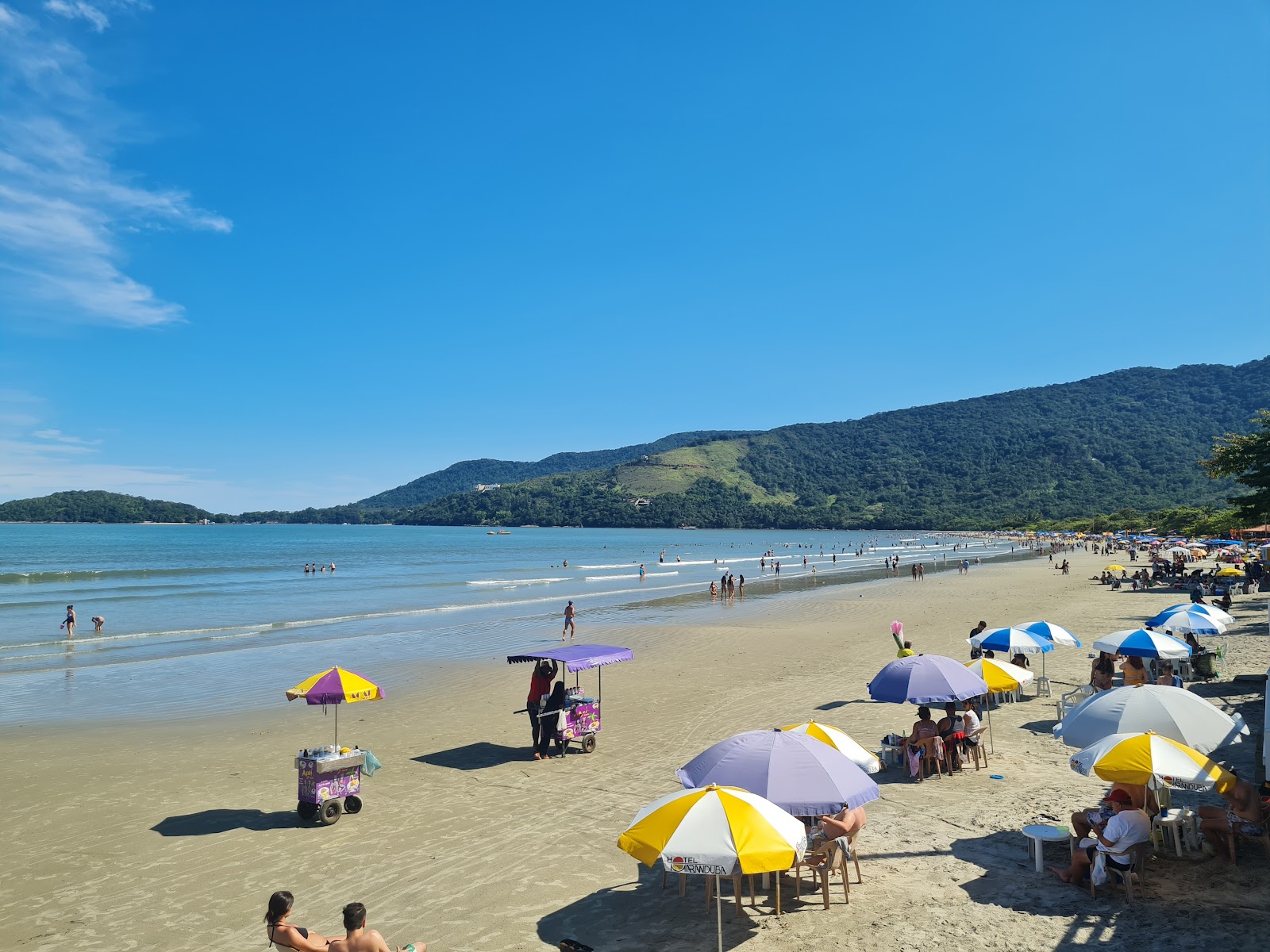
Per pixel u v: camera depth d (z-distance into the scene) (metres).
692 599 49.50
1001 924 7.69
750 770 8.12
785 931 7.80
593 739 15.14
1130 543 102.31
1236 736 8.48
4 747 15.89
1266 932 7.13
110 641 32.34
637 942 7.75
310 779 11.31
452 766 14.23
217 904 8.77
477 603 48.41
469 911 8.52
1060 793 11.64
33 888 9.23
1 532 199.38
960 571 74.75
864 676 22.52
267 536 198.75
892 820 10.74
